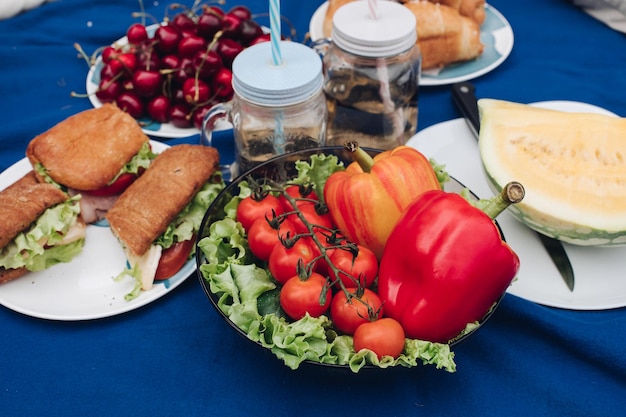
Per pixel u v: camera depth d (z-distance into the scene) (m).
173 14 1.46
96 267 0.94
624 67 1.33
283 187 0.85
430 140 1.10
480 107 0.95
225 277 0.76
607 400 0.79
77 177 0.97
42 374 0.82
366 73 1.00
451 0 1.30
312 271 0.74
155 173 0.98
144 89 1.16
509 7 1.49
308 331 0.69
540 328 0.84
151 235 0.89
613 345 0.81
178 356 0.83
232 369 0.82
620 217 0.83
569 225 0.84
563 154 0.89
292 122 0.93
